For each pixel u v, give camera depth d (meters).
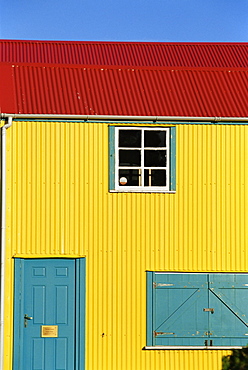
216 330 16.73
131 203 16.77
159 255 16.73
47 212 16.58
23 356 16.42
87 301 16.55
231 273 16.83
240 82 18.39
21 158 16.56
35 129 16.62
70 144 16.69
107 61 23.09
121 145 17.00
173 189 16.80
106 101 17.28
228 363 16.28
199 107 17.27
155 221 16.77
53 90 17.53
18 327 16.39
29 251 16.50
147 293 16.64
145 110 17.03
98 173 16.72
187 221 16.83
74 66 18.44
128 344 16.55
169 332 16.62
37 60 23.06
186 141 16.92
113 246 16.67
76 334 16.50
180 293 16.72
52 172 16.62
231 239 16.89
